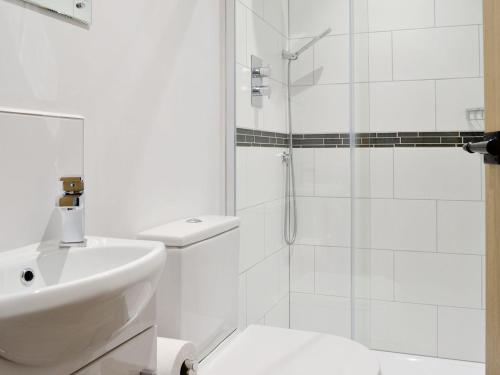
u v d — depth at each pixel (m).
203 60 1.83
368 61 2.34
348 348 1.53
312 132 2.30
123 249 0.97
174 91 1.62
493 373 1.24
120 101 1.34
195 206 1.78
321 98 2.29
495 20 1.16
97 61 1.25
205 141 1.85
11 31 0.99
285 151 2.31
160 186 1.54
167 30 1.58
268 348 1.52
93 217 1.24
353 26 2.29
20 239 0.99
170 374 1.09
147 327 0.93
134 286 0.73
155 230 1.44
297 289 2.33
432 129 2.29
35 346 0.61
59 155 1.10
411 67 2.31
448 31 2.27
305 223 2.32
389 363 2.28
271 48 2.22
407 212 2.33
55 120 1.09
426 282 2.31
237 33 2.02
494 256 1.21
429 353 2.31
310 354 1.48
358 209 2.34
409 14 2.31
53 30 1.11
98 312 0.67
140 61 1.43
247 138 2.08
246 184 2.08
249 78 2.09
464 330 2.27
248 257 2.07
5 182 0.96
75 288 0.61
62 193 1.06
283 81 2.29
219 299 1.58
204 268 1.48
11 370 0.62
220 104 1.97
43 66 1.08
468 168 2.26
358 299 2.31
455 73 2.26
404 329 2.33
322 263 2.30
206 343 1.51
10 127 0.97
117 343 0.83
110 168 1.30
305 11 2.30
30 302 0.56
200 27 1.80
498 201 1.17
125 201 1.36
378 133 2.35
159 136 1.53
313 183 2.30
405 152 2.33
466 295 2.27
